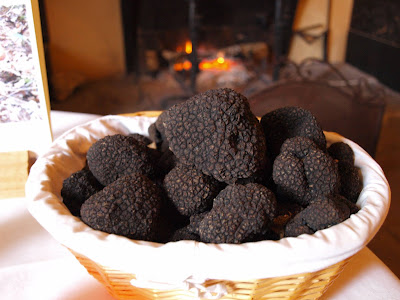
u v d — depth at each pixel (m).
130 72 1.19
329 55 1.33
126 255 0.19
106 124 0.33
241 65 1.15
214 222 0.22
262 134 0.25
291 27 1.23
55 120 0.42
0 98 0.32
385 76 1.17
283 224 0.24
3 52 0.31
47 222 0.22
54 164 0.27
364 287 0.26
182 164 0.26
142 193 0.23
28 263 0.27
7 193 0.32
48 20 1.07
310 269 0.19
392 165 0.83
